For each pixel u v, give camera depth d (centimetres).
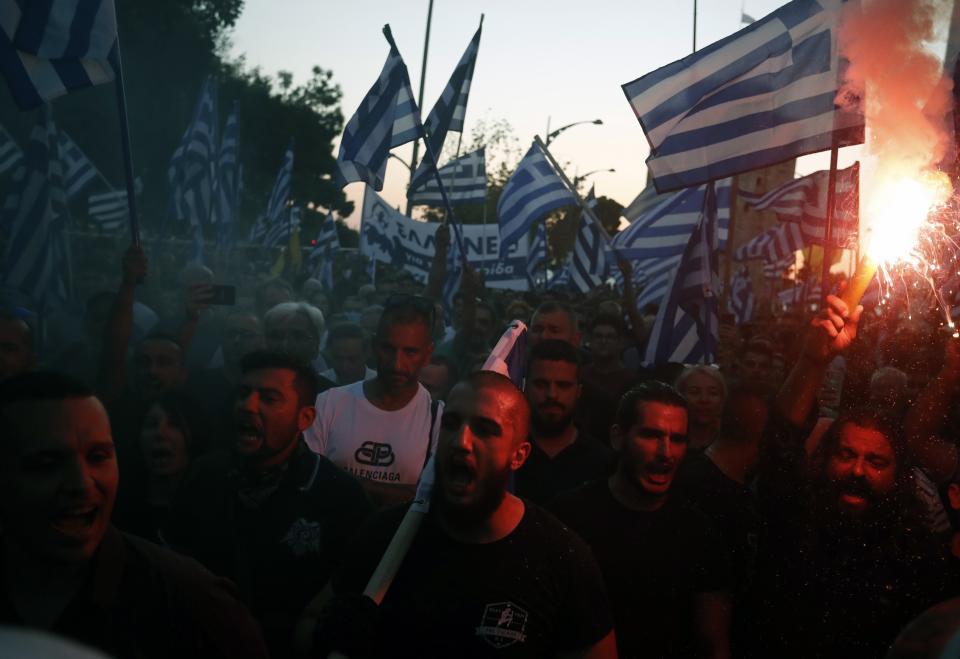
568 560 271
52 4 524
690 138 557
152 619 205
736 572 380
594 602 271
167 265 1138
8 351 484
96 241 1460
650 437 347
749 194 1282
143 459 451
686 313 750
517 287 1476
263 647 226
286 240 1606
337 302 1439
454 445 264
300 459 384
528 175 1168
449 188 1388
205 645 212
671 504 354
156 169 3378
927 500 371
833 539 346
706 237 748
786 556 350
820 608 339
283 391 374
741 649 357
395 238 1445
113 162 3262
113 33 534
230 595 223
